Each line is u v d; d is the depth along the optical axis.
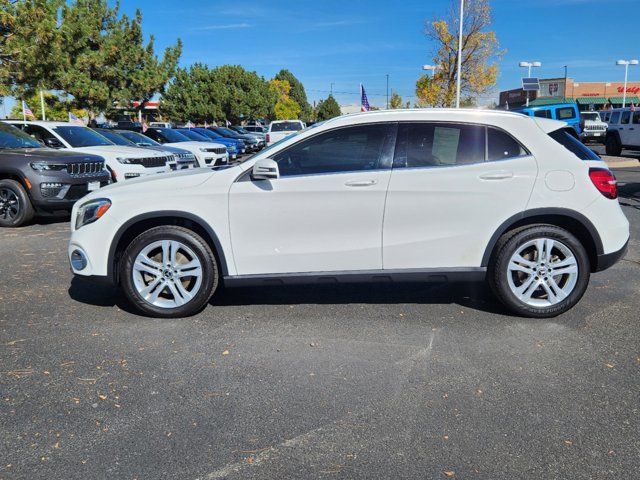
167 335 4.43
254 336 4.40
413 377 3.69
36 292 5.55
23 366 3.86
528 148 4.61
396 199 4.54
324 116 97.94
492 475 2.69
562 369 3.79
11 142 9.95
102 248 4.71
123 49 26.34
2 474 2.69
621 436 3.00
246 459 2.82
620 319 4.74
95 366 3.86
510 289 4.69
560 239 4.59
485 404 3.34
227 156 17.34
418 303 5.17
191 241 4.64
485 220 4.59
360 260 4.65
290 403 3.36
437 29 29.95
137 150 11.68
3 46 15.91
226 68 49.41
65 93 23.98
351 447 2.91
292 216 4.58
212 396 3.45
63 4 22.02
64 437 3.01
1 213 9.21
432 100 31.55
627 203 11.06
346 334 4.43
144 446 2.93
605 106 60.91
